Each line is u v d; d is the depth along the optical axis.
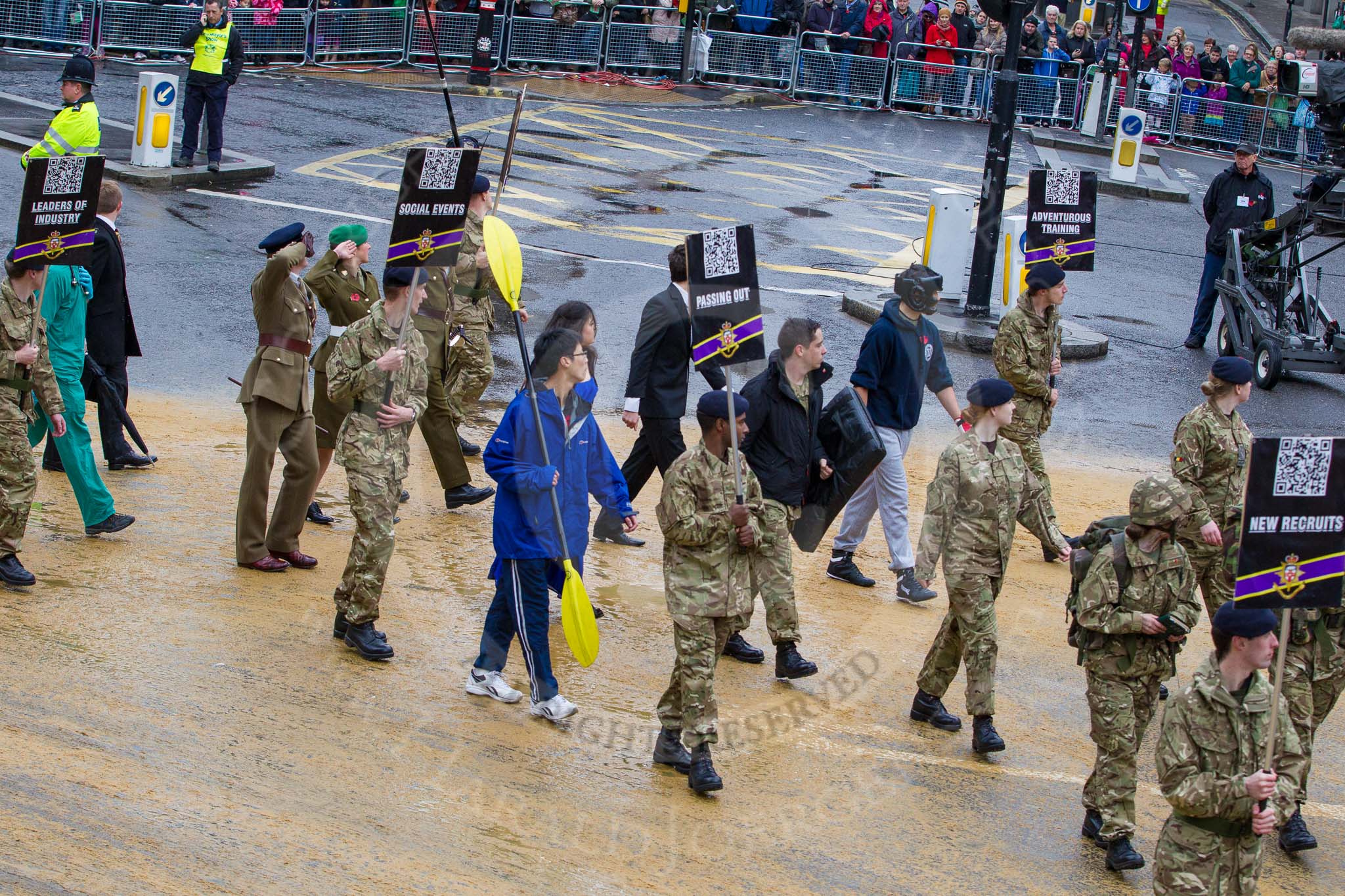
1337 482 5.36
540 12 30.39
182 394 11.93
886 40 31.14
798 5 31.73
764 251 19.09
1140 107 31.67
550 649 7.78
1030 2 15.66
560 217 19.55
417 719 6.78
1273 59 31.62
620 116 27.58
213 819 5.64
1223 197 16.53
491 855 5.66
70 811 5.54
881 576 9.56
